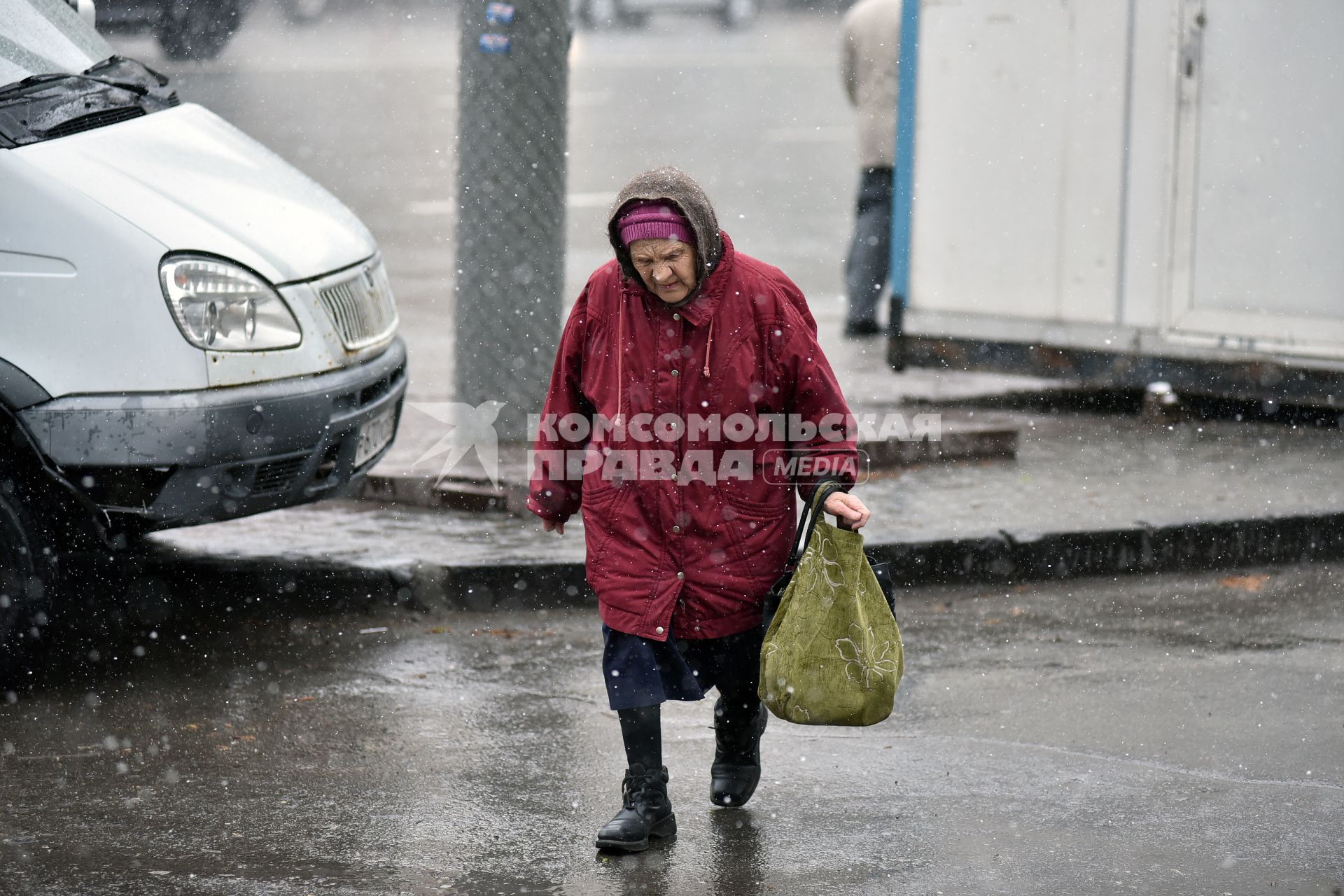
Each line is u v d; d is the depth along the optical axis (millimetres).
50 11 12844
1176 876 7926
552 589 12828
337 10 58750
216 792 9047
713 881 7867
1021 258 18984
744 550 8148
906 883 7844
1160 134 18031
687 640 8305
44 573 10727
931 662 11531
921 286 19641
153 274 10508
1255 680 11109
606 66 49875
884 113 21453
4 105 11117
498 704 10656
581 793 9094
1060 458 16438
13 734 9945
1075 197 18594
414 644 11891
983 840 8398
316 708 10508
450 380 19062
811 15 60875
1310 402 17609
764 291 7992
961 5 18906
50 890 7727
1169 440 17297
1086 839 8406
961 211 19281
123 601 12312
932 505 14523
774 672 7918
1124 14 18062
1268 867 8031
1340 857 8156
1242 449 16828
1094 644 11922
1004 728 10188
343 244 11914
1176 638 12070
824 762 9609
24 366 10453
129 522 10773
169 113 12266
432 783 9227
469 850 8250
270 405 10805
